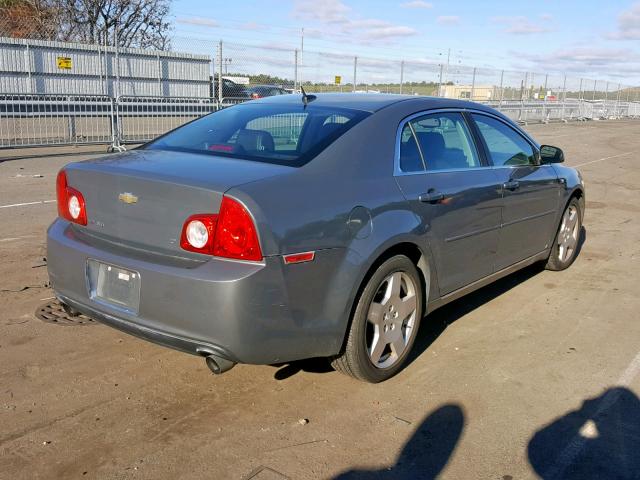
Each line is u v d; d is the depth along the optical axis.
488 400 3.41
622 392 3.54
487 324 4.54
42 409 3.16
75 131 15.16
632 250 6.84
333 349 3.16
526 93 32.44
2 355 3.72
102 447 2.86
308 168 3.15
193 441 2.93
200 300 2.77
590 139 22.84
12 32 23.03
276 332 2.88
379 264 3.37
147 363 3.70
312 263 2.95
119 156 3.56
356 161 3.36
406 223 3.46
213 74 18.19
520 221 4.73
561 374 3.75
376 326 3.44
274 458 2.82
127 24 27.78
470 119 4.39
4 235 6.41
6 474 2.64
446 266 3.92
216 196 2.80
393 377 3.65
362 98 4.04
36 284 4.94
